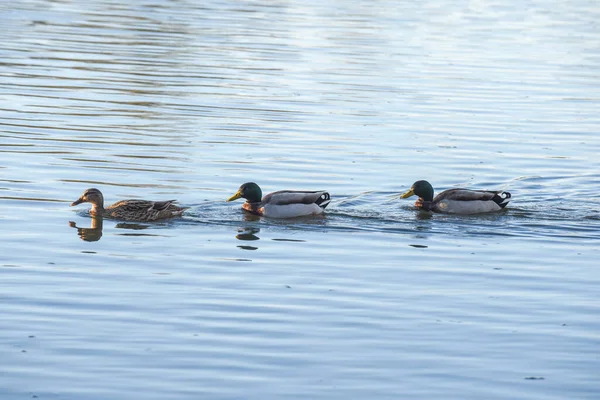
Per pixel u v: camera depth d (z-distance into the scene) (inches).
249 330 502.9
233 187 813.2
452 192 774.5
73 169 839.7
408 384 446.0
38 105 1084.5
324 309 536.7
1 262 600.4
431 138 1011.3
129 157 887.7
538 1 2267.5
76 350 471.5
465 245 678.5
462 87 1290.6
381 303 549.6
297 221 735.7
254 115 1083.3
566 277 606.2
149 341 484.7
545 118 1130.0
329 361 467.8
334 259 634.2
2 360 457.4
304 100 1171.9
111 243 653.9
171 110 1091.3
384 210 771.4
